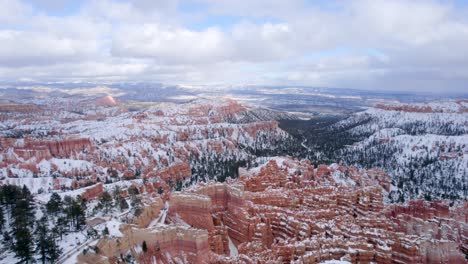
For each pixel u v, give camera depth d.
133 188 143.38
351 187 162.12
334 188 153.50
